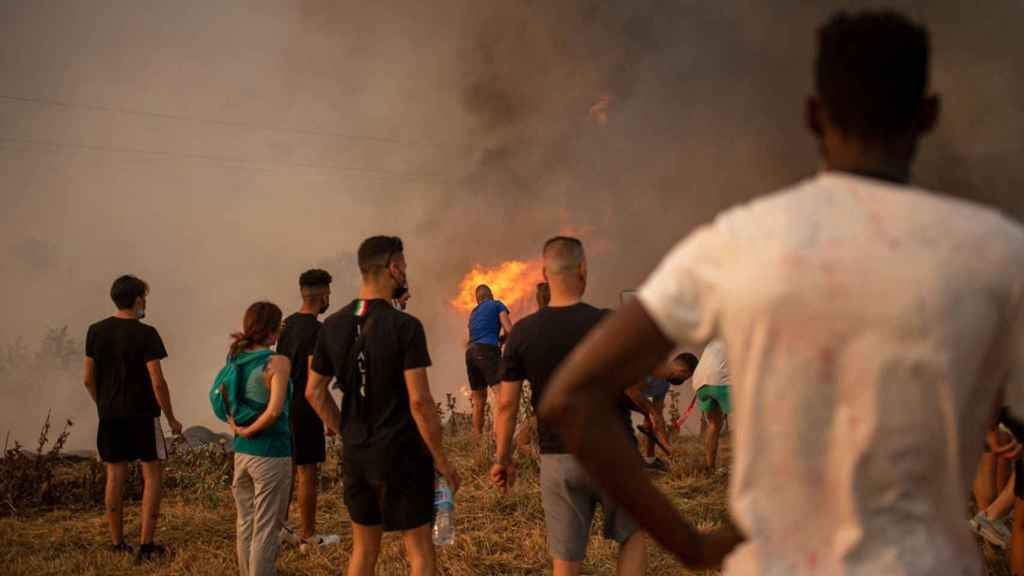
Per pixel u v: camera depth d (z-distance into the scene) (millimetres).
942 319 1067
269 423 4957
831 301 1087
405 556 5773
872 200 1142
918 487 1106
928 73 1206
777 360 1114
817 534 1131
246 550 5152
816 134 1284
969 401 1110
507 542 6113
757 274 1116
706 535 1256
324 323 4301
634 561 4102
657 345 1173
